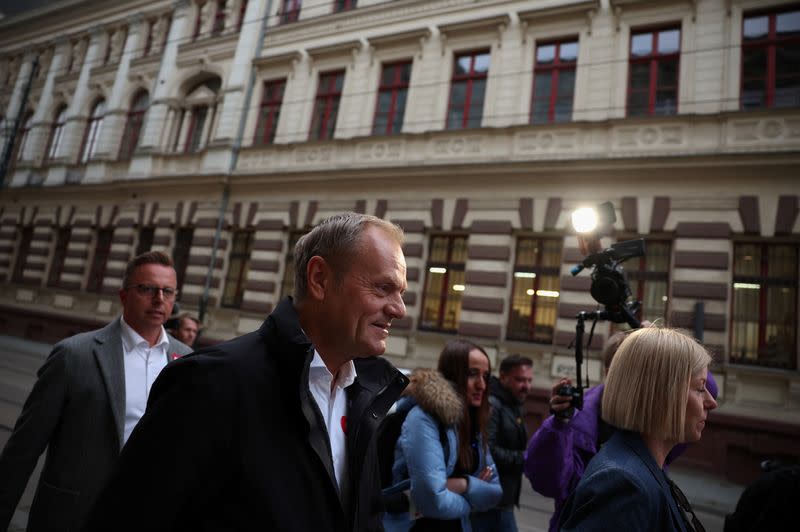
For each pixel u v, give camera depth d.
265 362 1.24
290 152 13.77
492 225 10.58
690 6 9.76
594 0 10.49
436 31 12.44
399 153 12.14
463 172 10.96
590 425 2.35
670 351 1.56
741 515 2.10
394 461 2.52
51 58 22.16
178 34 17.52
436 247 11.45
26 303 18.33
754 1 9.28
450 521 2.35
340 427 1.44
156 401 1.16
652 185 9.33
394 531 2.34
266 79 15.10
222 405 1.12
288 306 1.38
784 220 8.29
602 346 9.11
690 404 1.56
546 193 10.26
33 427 2.03
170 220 15.46
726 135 8.95
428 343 10.69
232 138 14.95
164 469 1.07
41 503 2.03
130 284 2.43
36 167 20.19
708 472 7.96
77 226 17.88
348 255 1.36
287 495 1.13
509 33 11.48
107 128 18.42
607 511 1.36
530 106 10.98
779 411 7.82
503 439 3.10
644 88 10.03
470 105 11.80
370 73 13.20
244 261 14.14
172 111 16.83
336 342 1.38
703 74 9.44
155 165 16.44
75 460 2.07
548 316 9.96
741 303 8.58
